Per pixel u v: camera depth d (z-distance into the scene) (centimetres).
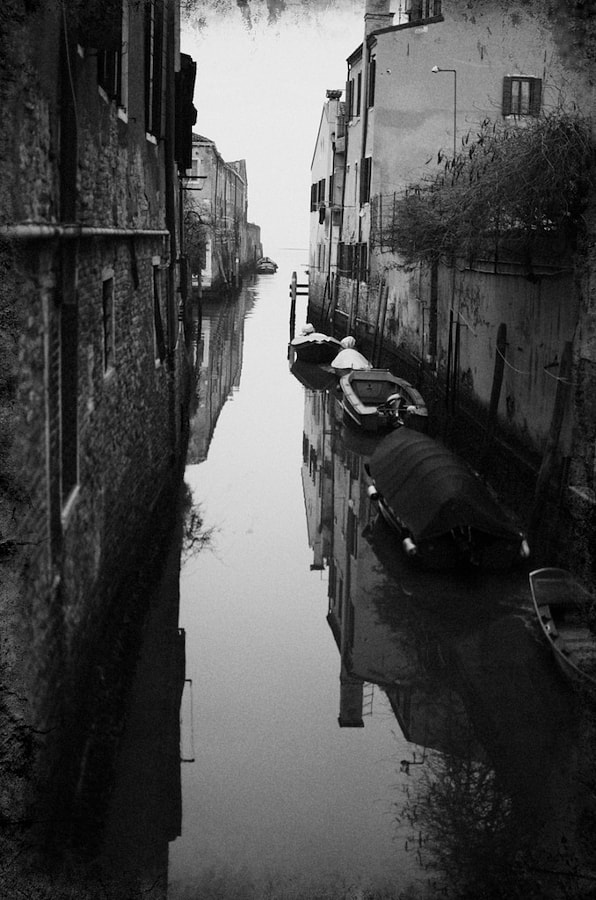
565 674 755
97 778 611
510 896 532
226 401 2111
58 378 563
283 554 1151
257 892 555
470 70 2152
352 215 2766
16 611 464
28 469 484
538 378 1107
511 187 984
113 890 524
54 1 541
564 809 635
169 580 1066
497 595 973
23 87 473
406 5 2333
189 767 684
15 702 467
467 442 1421
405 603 994
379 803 647
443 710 798
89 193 691
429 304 1748
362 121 2448
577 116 935
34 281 496
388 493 1129
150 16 1050
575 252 963
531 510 997
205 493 1392
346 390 1792
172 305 1327
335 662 877
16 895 459
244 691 812
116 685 705
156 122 1159
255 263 7406
